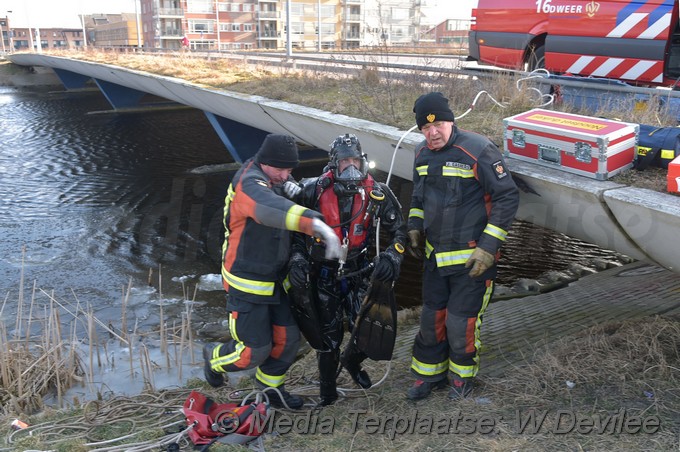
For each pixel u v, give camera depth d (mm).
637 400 3395
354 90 9000
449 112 3367
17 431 3574
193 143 21797
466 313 3533
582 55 7938
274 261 3330
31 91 43031
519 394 3602
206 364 3773
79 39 118625
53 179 16453
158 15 72500
